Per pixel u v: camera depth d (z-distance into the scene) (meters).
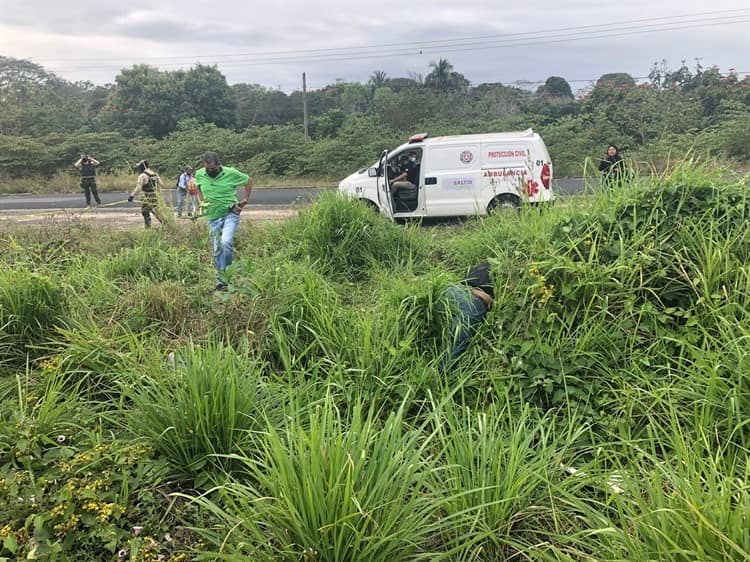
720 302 3.64
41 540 2.26
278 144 28.45
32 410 3.21
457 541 2.32
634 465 2.73
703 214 4.09
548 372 3.57
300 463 2.24
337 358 3.87
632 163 4.84
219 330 4.55
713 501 2.03
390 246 7.28
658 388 3.28
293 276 5.02
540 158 11.08
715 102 28.73
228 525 2.38
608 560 2.10
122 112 37.59
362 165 26.67
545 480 2.53
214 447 2.96
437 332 4.18
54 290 4.55
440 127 30.12
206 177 7.05
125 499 2.54
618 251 4.06
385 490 2.25
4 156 27.70
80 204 19.22
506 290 4.17
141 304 4.96
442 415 3.29
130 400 3.58
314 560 2.08
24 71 43.50
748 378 2.96
